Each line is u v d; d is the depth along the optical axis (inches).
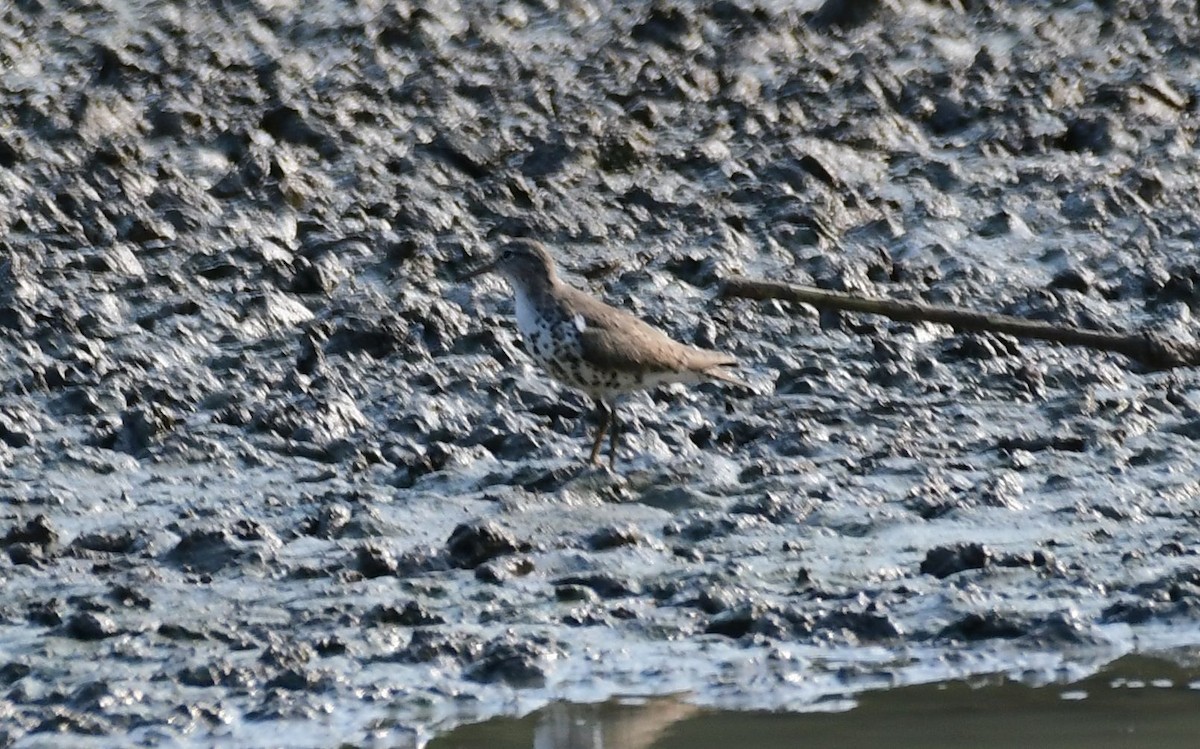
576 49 957.2
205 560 478.9
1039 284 727.7
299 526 505.4
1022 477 546.3
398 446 562.9
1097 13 1020.5
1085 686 427.2
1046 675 433.1
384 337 637.3
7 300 656.4
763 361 645.3
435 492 532.7
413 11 967.6
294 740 394.9
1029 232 776.3
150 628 443.2
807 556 490.9
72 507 519.2
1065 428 587.5
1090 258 751.1
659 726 405.1
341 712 407.5
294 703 407.2
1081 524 513.7
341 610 452.8
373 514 505.4
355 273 708.7
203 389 604.1
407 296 682.2
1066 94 911.7
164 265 709.9
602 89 896.9
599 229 757.9
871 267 725.3
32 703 407.2
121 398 591.5
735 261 722.8
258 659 426.6
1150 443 576.7
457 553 482.9
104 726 396.8
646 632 448.1
